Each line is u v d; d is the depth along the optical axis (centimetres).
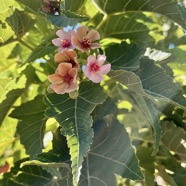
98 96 21
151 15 25
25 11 22
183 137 24
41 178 22
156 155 25
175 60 26
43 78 24
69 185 22
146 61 22
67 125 20
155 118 22
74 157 19
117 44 23
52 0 22
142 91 21
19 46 24
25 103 23
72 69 21
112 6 23
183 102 22
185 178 24
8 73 24
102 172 22
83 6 24
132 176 21
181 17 22
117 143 22
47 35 23
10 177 22
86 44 21
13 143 25
